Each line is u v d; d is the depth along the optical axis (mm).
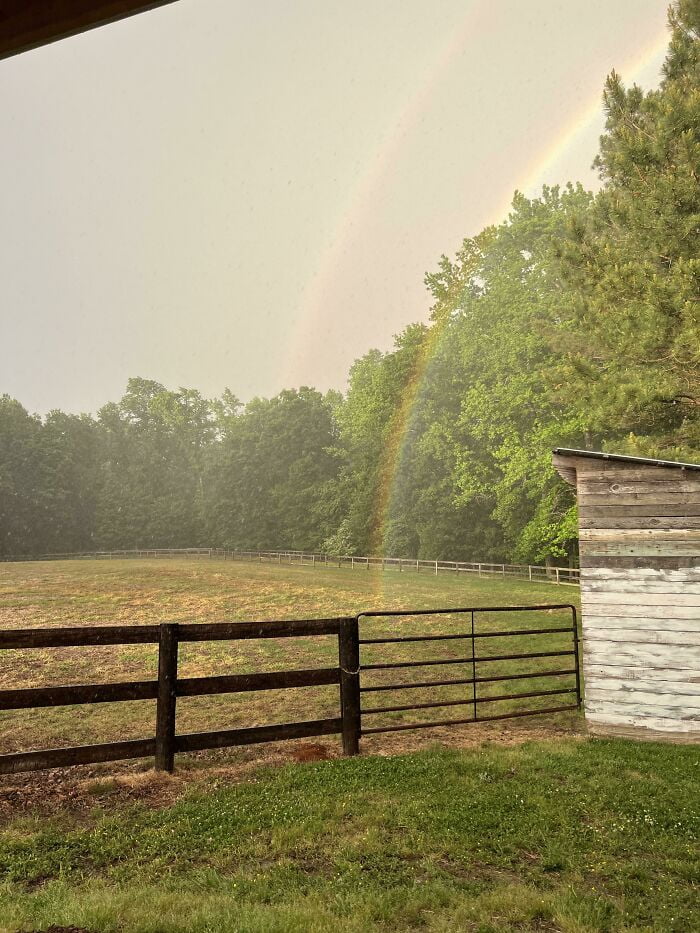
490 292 38844
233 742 6824
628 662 8398
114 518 80312
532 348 33062
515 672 12281
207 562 57250
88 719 9297
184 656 13812
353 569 47656
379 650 14523
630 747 7617
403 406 52875
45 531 77312
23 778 6605
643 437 15211
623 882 4301
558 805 5605
